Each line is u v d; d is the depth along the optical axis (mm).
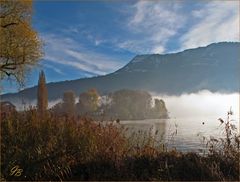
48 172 7727
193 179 7855
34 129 8281
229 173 8156
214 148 8961
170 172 7980
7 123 8289
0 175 7266
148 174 7906
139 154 8594
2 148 7773
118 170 7934
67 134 8391
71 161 8039
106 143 8711
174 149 8875
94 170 7945
